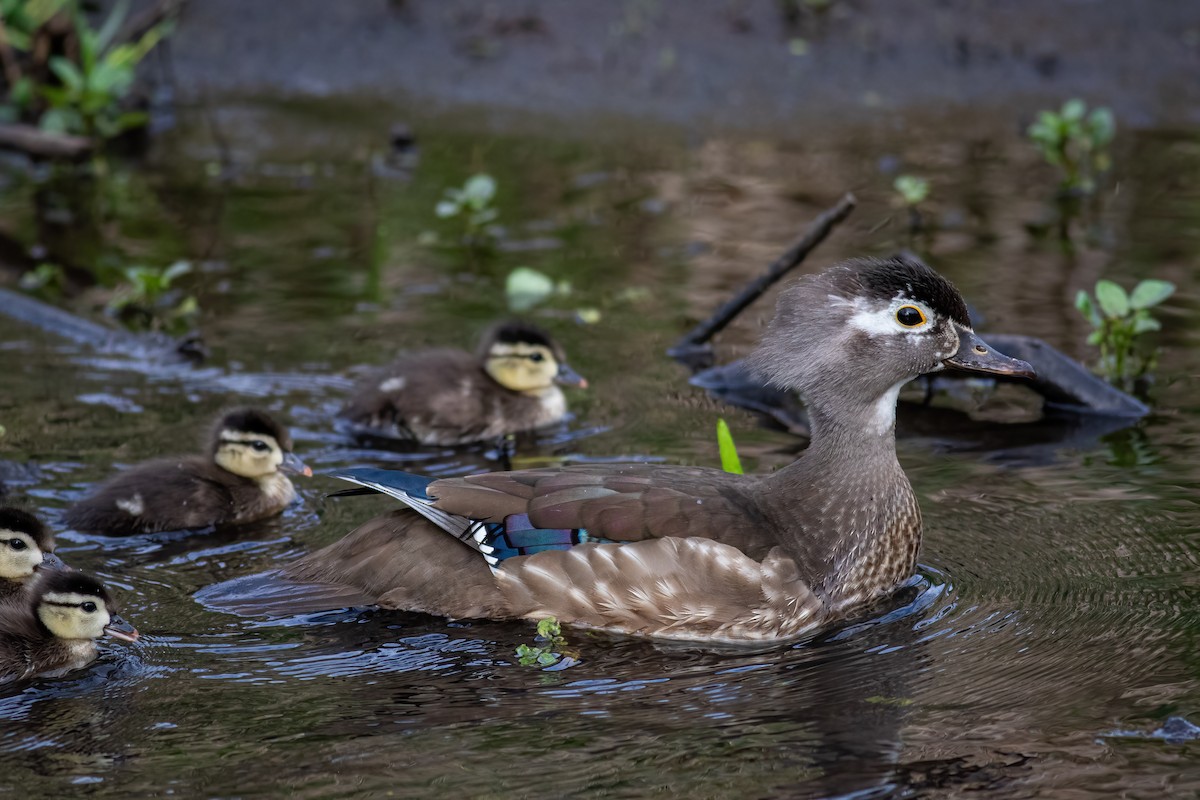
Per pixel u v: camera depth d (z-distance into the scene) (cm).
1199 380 1453
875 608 1062
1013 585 1077
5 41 2166
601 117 2230
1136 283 1658
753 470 1264
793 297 1099
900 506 1071
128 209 1964
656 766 861
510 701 938
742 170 2048
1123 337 1445
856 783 841
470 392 1412
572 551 1027
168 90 2336
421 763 866
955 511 1198
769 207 1931
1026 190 1966
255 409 1247
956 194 1953
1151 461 1284
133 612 1052
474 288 1720
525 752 877
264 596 1055
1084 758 861
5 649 962
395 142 2122
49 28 2184
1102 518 1173
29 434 1348
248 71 2391
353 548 1070
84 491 1237
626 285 1722
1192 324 1573
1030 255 1750
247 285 1722
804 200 1948
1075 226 1841
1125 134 2130
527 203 1966
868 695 939
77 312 1639
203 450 1300
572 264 1781
